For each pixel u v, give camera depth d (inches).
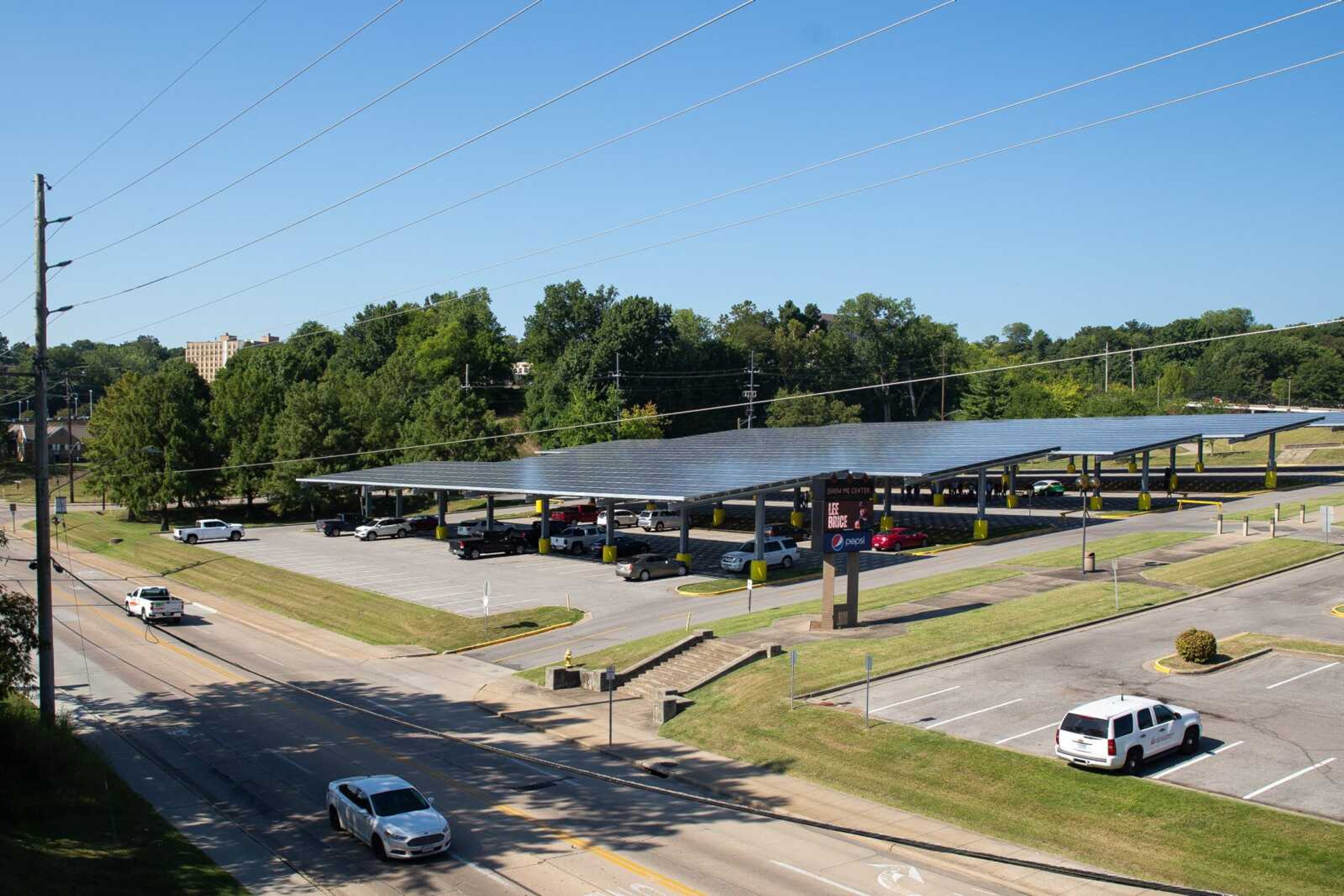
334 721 1473.9
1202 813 950.4
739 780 1165.7
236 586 2659.9
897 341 6820.9
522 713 1488.7
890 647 1553.9
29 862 852.6
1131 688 1317.7
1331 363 6555.1
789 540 2496.3
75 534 3841.0
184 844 979.3
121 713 1512.1
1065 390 5935.0
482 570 2689.5
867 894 852.0
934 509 3430.1
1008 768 1087.6
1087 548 2345.0
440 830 949.8
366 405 4648.1
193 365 5816.9
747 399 6382.9
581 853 956.6
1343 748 1085.1
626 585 2390.5
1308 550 2126.0
